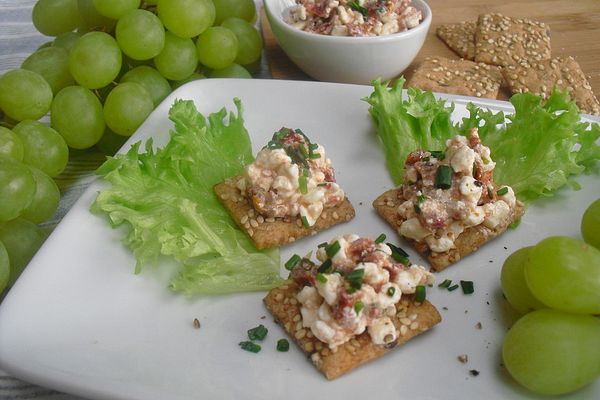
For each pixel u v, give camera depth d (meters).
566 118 0.35
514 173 0.36
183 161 0.35
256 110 0.39
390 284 0.30
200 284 0.32
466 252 0.34
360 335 0.30
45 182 0.35
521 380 0.28
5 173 0.32
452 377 0.30
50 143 0.36
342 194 0.35
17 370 0.29
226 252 0.33
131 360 0.29
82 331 0.30
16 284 0.31
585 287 0.28
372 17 0.43
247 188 0.35
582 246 0.29
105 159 0.40
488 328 0.31
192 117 0.36
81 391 0.28
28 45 0.48
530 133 0.36
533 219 0.35
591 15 0.53
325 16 0.43
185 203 0.33
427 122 0.38
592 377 0.28
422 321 0.31
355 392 0.29
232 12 0.46
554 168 0.35
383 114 0.38
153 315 0.31
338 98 0.40
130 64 0.42
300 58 0.44
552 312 0.29
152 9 0.41
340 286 0.30
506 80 0.46
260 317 0.31
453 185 0.34
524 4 0.55
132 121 0.38
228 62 0.43
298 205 0.35
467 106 0.38
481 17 0.52
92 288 0.31
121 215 0.33
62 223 0.33
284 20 0.45
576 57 0.49
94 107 0.38
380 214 0.36
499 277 0.33
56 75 0.39
